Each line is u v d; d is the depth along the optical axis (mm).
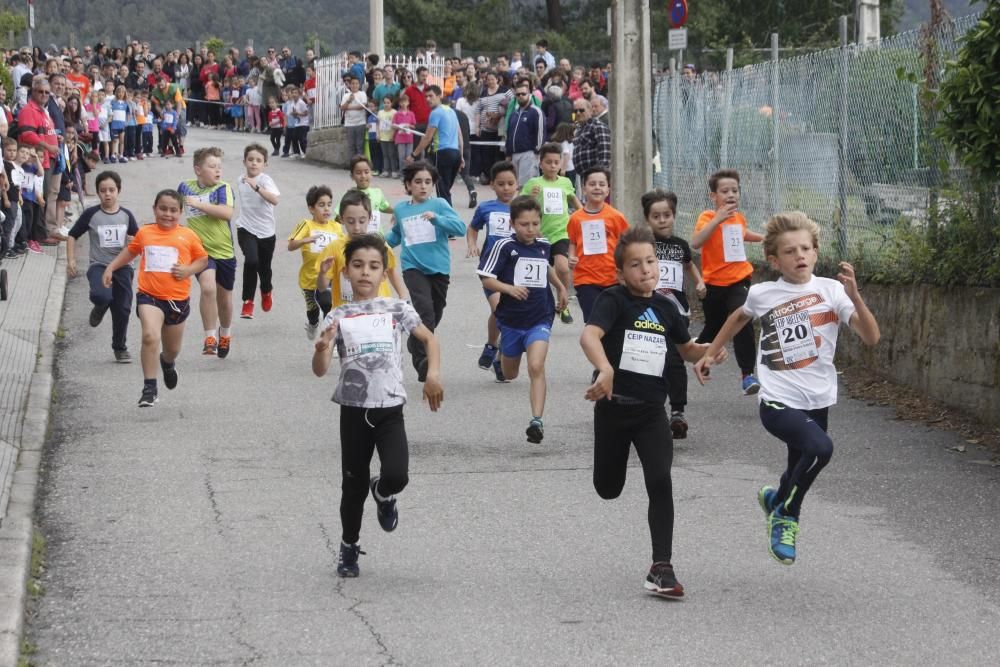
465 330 18922
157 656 7441
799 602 8375
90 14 96375
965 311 13805
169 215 14117
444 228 15195
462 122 30984
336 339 8844
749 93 20172
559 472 11695
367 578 8828
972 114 12266
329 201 17375
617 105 21078
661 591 8289
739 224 14406
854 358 16156
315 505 10594
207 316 16531
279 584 8688
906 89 15164
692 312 20312
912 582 8789
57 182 25000
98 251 16406
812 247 8922
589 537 9773
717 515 10406
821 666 7316
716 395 15180
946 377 14125
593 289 14547
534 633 7801
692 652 7504
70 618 8039
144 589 8570
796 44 56156
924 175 14812
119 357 16516
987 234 13727
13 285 20625
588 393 8344
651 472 8477
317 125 43219
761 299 8977
